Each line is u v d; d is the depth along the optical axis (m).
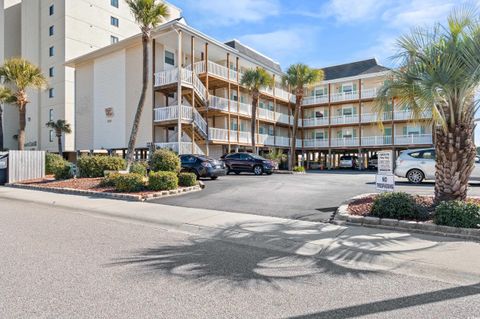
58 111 34.69
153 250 5.45
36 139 37.00
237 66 29.53
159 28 23.22
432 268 4.60
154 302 3.50
